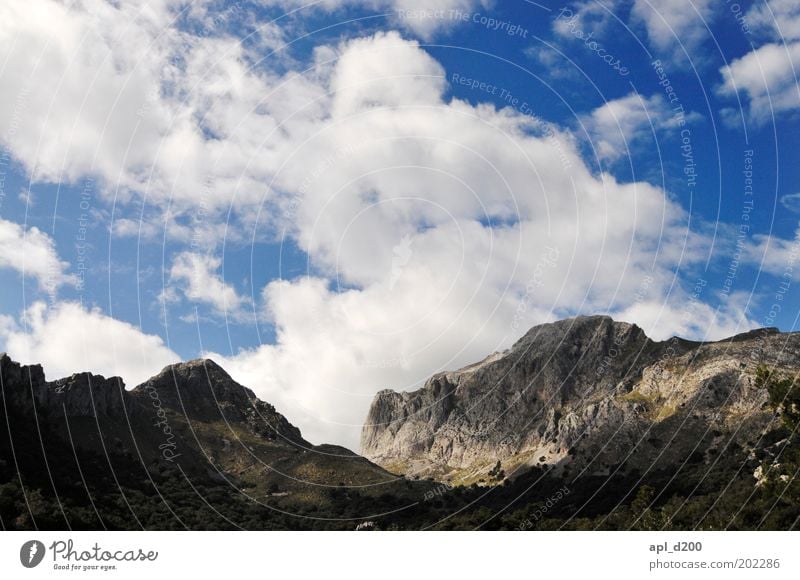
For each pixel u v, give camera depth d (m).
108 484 57.03
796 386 62.06
